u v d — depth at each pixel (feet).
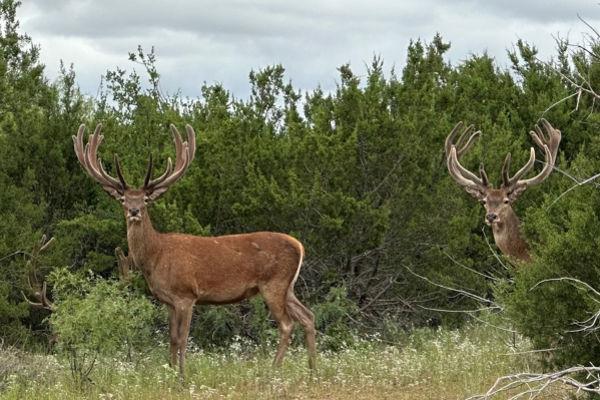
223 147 133.90
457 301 131.95
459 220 130.21
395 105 143.95
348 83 138.72
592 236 85.05
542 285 85.92
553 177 132.67
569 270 85.51
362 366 104.32
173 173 105.50
